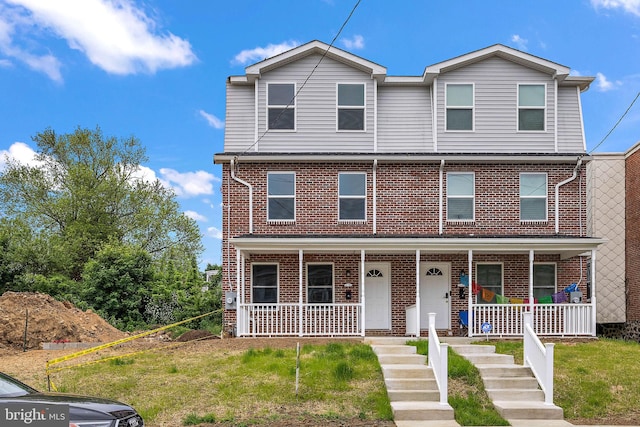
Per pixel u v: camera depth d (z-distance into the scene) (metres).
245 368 14.33
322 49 21.27
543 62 21.41
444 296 20.69
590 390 13.45
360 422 11.41
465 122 21.53
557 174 21.12
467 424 11.41
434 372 13.36
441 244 18.56
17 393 8.38
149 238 41.31
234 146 21.27
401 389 13.07
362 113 21.48
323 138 21.25
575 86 22.12
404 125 21.72
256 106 21.28
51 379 13.86
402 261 20.67
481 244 18.62
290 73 21.52
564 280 20.83
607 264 24.09
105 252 28.22
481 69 21.72
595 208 24.25
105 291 27.52
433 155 20.75
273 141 21.20
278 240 18.47
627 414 12.48
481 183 21.06
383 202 20.92
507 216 20.95
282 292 20.48
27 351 18.41
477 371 14.02
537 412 12.09
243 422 11.14
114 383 13.40
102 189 40.00
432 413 11.77
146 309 27.53
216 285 30.91
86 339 19.72
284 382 13.29
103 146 41.84
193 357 15.67
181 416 11.54
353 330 18.39
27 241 30.42
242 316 18.44
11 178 39.53
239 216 20.80
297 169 20.97
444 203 21.02
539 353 13.38
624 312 23.89
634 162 23.45
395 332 20.44
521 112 21.66
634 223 23.34
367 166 21.05
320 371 13.91
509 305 18.33
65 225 40.47
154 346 18.03
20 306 20.36
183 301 27.11
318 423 11.20
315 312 18.50
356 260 20.61
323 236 19.88
